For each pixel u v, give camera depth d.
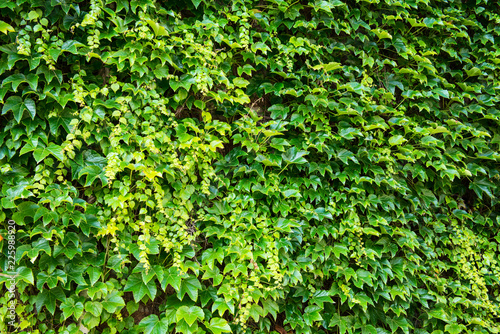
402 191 2.63
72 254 1.91
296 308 2.46
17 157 1.94
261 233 2.25
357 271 2.53
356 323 2.51
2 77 1.91
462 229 2.93
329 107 2.51
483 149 3.00
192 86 2.25
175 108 2.23
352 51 2.77
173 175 2.09
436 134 2.94
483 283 2.78
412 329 2.78
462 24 3.08
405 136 2.80
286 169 2.50
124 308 2.28
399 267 2.65
